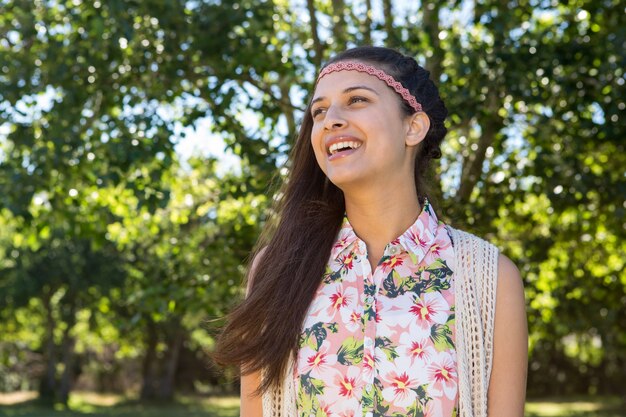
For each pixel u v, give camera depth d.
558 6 9.26
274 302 2.04
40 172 8.96
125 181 8.77
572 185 8.97
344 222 2.11
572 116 9.32
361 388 1.90
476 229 8.49
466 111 8.32
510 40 8.75
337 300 2.00
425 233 2.03
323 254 2.08
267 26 9.42
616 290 10.83
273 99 9.35
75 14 8.97
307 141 2.22
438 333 1.92
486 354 1.94
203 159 10.89
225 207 10.45
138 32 9.03
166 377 36.72
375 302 1.96
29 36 9.12
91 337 34.78
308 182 2.21
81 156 8.92
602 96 8.74
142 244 11.20
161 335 34.78
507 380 1.95
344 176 1.98
